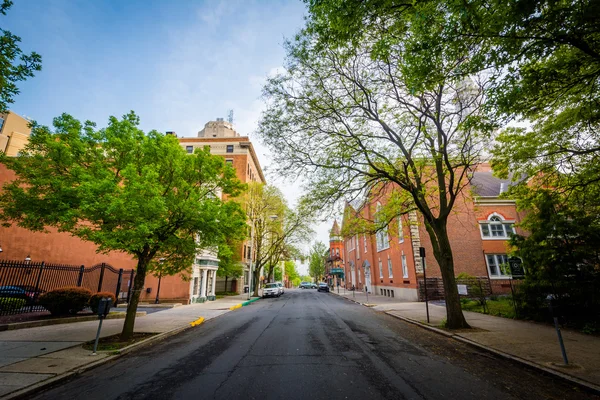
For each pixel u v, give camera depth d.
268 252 33.97
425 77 6.02
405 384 4.88
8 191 8.32
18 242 19.41
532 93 6.24
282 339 8.67
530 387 4.80
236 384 4.95
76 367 5.96
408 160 10.88
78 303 12.89
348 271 50.88
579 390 4.69
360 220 13.83
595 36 5.51
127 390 4.82
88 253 21.84
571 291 9.80
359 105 10.63
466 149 11.19
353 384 4.89
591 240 9.97
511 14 4.81
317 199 12.01
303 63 10.22
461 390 4.63
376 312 15.91
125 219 8.11
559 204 11.30
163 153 9.66
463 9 4.72
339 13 5.88
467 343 7.93
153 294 21.81
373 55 6.65
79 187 7.23
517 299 11.58
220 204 10.62
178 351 7.50
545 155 11.01
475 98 9.51
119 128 9.67
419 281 20.50
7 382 5.09
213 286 27.22
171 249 10.42
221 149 44.53
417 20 5.27
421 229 21.52
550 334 8.57
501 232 22.16
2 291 14.09
